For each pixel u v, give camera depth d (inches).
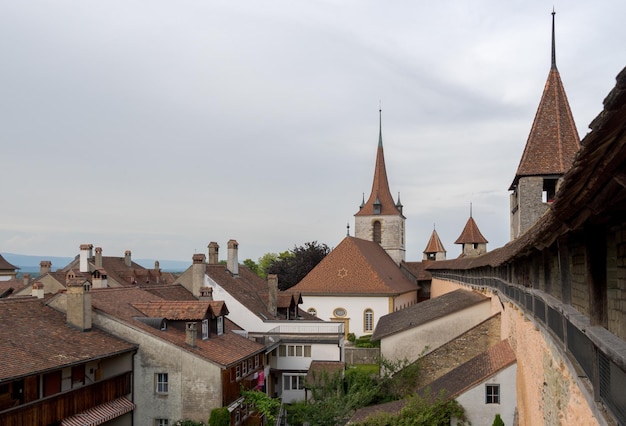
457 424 982.4
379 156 3442.4
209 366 1134.4
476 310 1523.1
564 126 1188.5
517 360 914.1
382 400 1365.7
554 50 1222.3
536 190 1174.3
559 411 440.8
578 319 331.0
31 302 1140.5
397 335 1593.3
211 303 1369.3
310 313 2437.3
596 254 307.9
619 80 139.3
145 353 1153.4
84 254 2588.6
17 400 878.4
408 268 3491.6
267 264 4788.4
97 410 1024.2
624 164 188.2
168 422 1137.4
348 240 2632.9
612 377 248.7
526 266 714.2
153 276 3157.0
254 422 1310.3
